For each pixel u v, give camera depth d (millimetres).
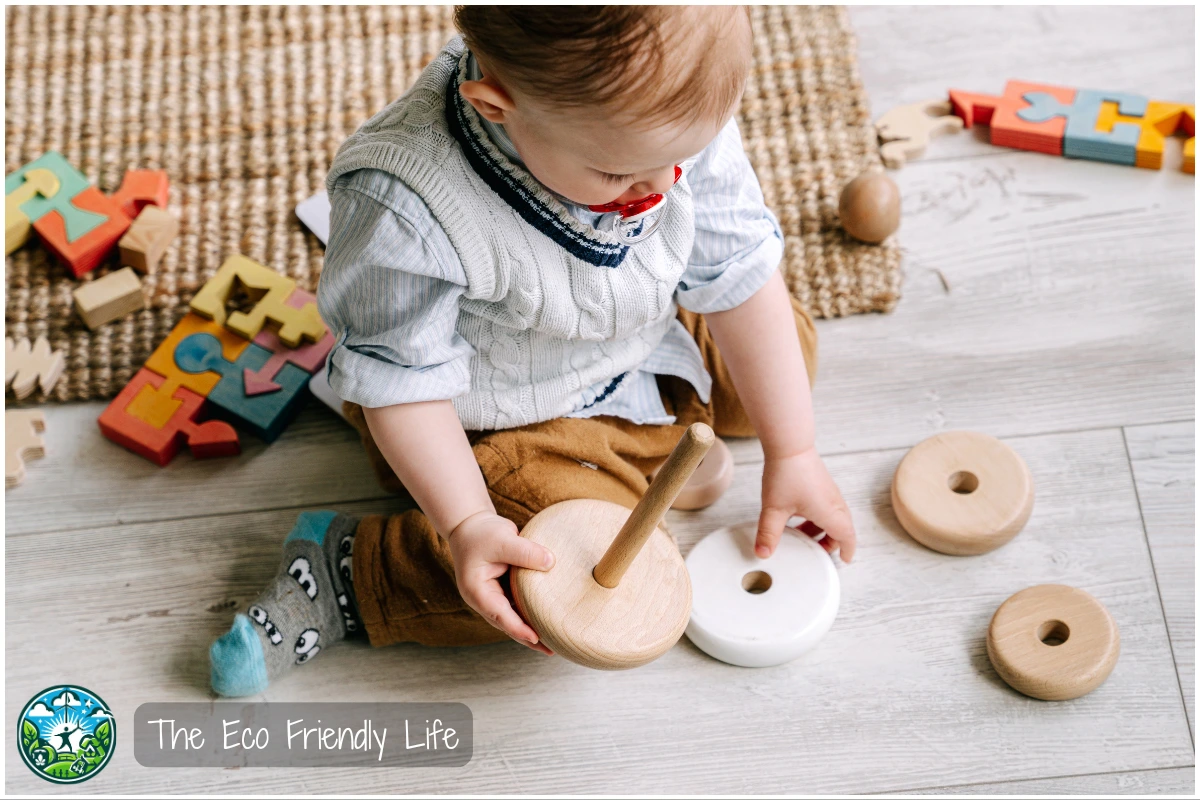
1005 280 1277
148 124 1364
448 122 832
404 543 1017
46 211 1263
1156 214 1312
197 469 1178
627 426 1078
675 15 680
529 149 781
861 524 1135
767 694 1045
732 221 976
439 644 1058
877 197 1244
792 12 1447
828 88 1389
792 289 1267
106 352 1230
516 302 897
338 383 910
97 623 1093
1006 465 1119
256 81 1396
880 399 1208
